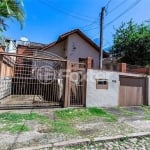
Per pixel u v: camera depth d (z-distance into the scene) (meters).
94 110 11.00
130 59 21.42
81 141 6.20
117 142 6.50
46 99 13.13
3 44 12.27
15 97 13.70
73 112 10.28
